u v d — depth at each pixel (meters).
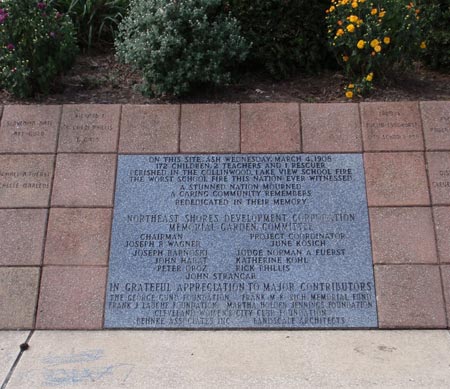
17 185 2.18
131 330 1.98
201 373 1.69
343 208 2.13
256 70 2.75
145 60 2.43
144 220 2.12
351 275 2.04
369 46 2.47
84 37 2.99
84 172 2.20
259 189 2.16
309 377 1.67
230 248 2.08
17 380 1.67
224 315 1.99
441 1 2.77
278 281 2.03
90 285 2.04
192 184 2.18
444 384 1.62
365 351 1.81
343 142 2.23
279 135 2.24
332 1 2.62
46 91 2.53
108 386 1.64
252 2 2.61
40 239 2.10
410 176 2.16
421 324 1.97
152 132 2.26
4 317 2.00
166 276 2.04
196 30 2.44
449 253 2.05
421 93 2.54
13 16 2.45
